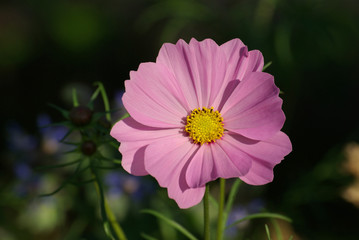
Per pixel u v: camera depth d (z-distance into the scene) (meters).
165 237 0.50
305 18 0.58
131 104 0.32
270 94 0.31
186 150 0.32
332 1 0.62
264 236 0.51
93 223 0.51
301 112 0.64
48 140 0.51
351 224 0.53
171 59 0.33
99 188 0.33
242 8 0.62
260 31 0.60
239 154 0.31
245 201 0.54
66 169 0.51
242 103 0.32
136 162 0.31
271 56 0.61
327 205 0.55
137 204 0.51
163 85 0.33
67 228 0.55
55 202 0.51
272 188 0.58
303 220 0.53
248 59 0.33
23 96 0.73
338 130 0.62
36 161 0.51
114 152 0.51
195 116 0.32
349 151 0.48
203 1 0.67
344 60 0.63
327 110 0.64
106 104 0.35
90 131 0.34
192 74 0.33
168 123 0.32
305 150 0.61
